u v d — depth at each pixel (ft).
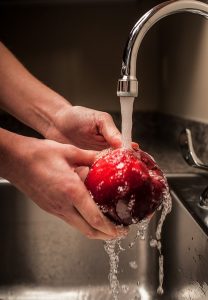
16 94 2.63
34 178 1.64
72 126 2.35
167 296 2.39
